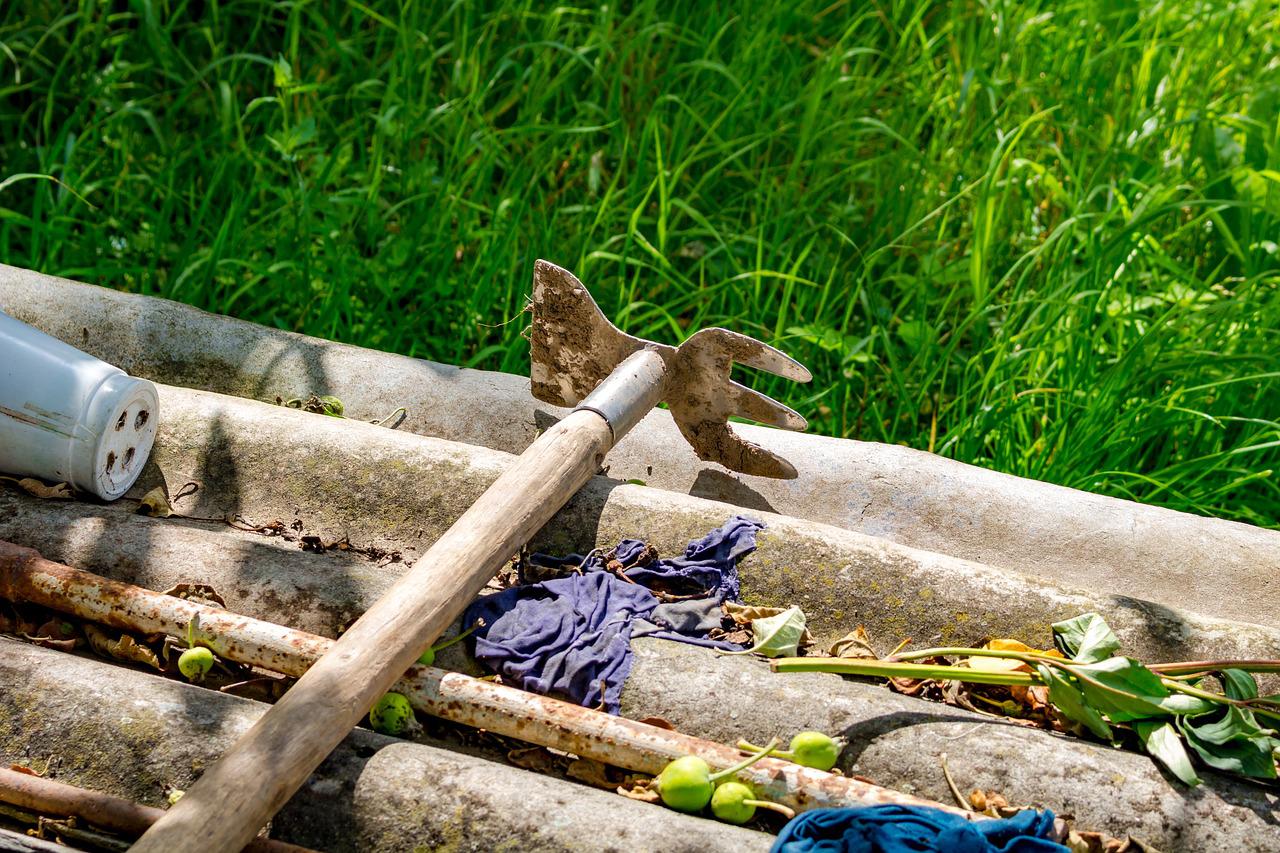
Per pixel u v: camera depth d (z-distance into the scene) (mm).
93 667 2248
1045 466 3727
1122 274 4012
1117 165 4605
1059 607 2535
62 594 2395
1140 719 2234
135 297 3414
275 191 4281
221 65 5109
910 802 2047
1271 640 2490
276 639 2301
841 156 4688
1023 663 2414
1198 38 5000
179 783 2082
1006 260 4395
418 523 2764
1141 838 2061
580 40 5117
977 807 2104
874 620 2566
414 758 2092
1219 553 2910
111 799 2002
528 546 2723
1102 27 5172
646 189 4465
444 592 2230
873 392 3996
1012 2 5004
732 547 2648
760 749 2178
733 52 5094
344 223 4250
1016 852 1934
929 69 4988
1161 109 4781
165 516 2793
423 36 4719
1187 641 2494
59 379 2660
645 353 2930
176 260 4094
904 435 4031
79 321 3357
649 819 1988
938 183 4527
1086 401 3797
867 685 2365
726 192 4773
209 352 3328
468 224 4234
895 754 2188
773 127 4816
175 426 2916
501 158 4664
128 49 5207
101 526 2609
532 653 2365
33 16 5066
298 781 1919
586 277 4230
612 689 2320
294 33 4707
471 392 3262
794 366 2867
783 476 3020
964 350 4293
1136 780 2123
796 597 2600
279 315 4184
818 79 4672
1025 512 3000
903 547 2668
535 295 2994
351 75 4996
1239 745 2184
